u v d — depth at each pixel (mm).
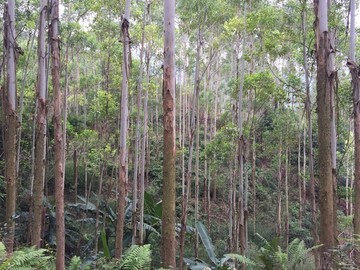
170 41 6996
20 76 16156
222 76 28625
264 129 18797
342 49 12352
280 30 12461
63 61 16812
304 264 8273
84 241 14305
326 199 6691
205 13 12766
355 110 9641
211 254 11867
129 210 13773
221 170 20328
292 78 12930
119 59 13867
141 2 14812
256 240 17312
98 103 14531
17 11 13016
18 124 12477
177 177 21047
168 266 6613
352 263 6449
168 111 6914
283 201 21312
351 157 18375
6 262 5234
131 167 19391
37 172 8195
